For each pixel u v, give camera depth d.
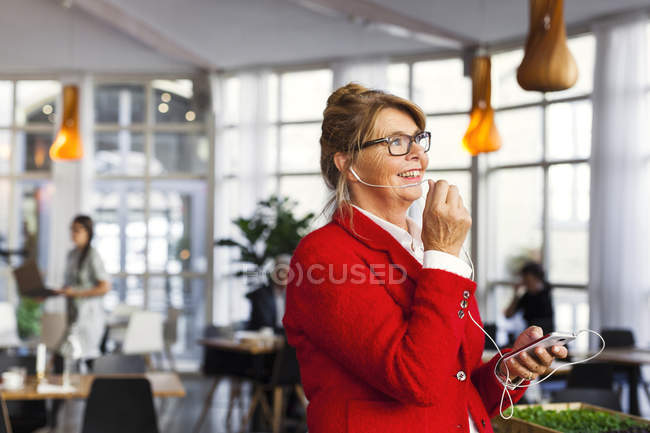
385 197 1.28
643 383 6.76
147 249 10.73
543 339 1.29
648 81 7.59
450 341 1.11
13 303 10.59
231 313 10.29
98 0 7.79
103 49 9.80
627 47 7.60
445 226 1.16
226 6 7.78
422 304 1.13
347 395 1.20
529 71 3.80
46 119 10.90
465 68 9.01
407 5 7.46
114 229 10.76
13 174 10.87
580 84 8.25
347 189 1.33
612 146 7.68
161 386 4.48
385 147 1.25
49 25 8.91
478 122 5.92
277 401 6.12
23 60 10.27
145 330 7.62
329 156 1.33
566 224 8.38
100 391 4.18
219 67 10.45
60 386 4.54
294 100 10.41
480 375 1.42
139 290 10.70
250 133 10.28
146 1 7.68
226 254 10.47
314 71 10.31
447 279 1.12
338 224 1.26
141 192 10.82
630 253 7.57
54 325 7.03
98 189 10.81
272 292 7.62
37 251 10.88
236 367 6.73
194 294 10.68
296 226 8.56
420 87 9.62
